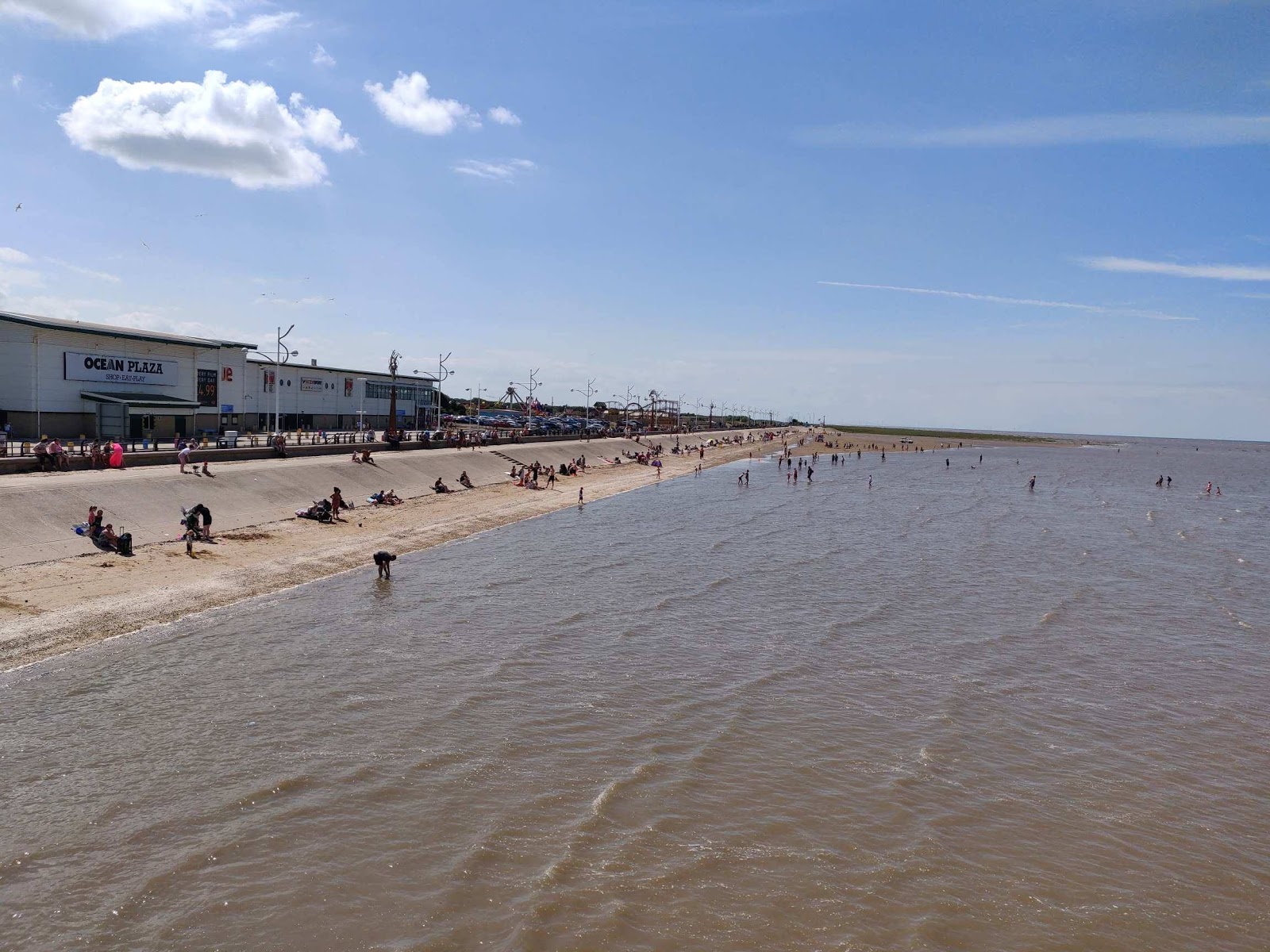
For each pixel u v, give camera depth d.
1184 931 14.40
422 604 34.09
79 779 17.97
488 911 14.16
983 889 15.40
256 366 91.06
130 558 36.19
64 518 37.97
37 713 21.06
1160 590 43.25
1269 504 98.81
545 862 15.70
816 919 14.25
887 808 18.28
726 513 71.62
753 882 15.30
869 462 166.62
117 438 68.56
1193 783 20.14
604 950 13.25
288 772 18.72
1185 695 26.47
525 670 26.42
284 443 66.56
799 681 26.38
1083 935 14.16
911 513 76.75
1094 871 16.14
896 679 26.95
